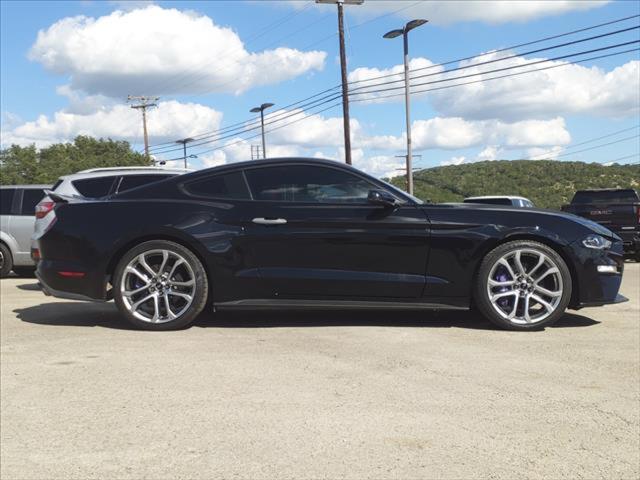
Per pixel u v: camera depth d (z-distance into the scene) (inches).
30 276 440.5
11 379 149.0
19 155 2512.3
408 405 129.1
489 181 2849.4
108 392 138.7
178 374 151.9
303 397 134.0
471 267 201.5
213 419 121.9
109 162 2768.2
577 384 143.2
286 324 215.5
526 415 123.6
